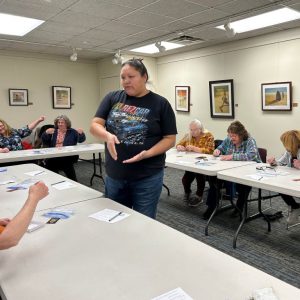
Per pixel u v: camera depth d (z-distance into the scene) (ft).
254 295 2.73
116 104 6.06
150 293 2.83
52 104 22.24
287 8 11.90
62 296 2.82
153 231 4.25
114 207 5.29
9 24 13.93
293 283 7.25
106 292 2.87
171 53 21.01
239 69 17.26
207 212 11.41
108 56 22.61
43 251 3.69
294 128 15.26
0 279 3.11
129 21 13.52
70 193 6.26
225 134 18.52
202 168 9.58
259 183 7.79
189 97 20.39
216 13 12.41
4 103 20.22
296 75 14.88
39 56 21.31
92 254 3.60
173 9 11.89
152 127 5.81
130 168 5.85
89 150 14.32
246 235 9.98
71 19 13.19
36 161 14.48
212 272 3.17
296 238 9.72
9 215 5.06
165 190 15.34
